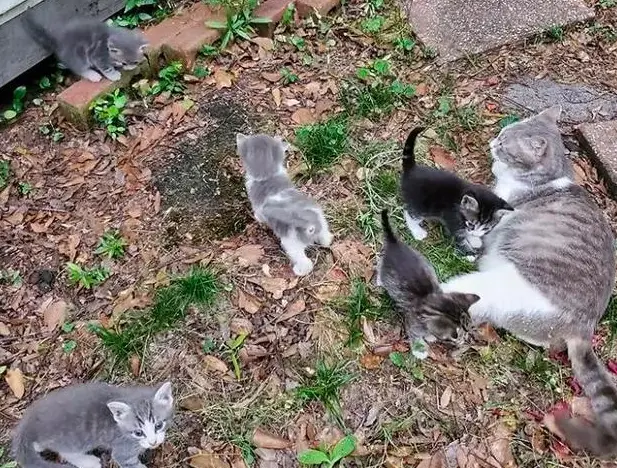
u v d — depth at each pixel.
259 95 1.70
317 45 1.79
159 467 1.21
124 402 1.14
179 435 1.24
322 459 1.20
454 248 1.44
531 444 1.23
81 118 1.65
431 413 1.26
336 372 1.29
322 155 1.55
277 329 1.34
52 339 1.35
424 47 1.77
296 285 1.39
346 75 1.73
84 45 1.65
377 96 1.66
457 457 1.22
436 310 1.25
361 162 1.55
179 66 1.71
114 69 1.68
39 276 1.43
